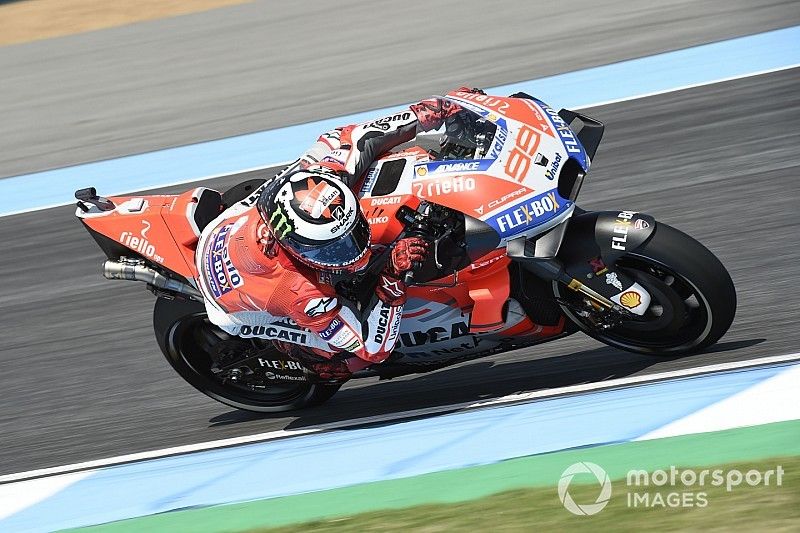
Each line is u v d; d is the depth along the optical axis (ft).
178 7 215.92
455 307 59.36
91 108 156.87
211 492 59.11
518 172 54.85
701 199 85.51
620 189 91.04
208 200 65.05
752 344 61.41
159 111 148.36
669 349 60.54
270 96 144.56
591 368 63.52
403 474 56.34
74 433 69.87
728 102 105.09
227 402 68.44
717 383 57.62
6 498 63.36
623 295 56.39
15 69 189.67
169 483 61.21
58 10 230.89
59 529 58.23
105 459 65.77
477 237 54.49
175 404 71.46
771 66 112.78
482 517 50.03
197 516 56.44
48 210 116.26
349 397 69.21
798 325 62.85
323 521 52.75
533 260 54.44
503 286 57.00
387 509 52.75
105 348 81.30
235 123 135.64
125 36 199.62
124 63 179.32
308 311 55.72
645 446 53.52
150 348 79.87
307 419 66.90
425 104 59.67
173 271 62.90
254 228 57.26
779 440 51.37
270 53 167.12
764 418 53.52
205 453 64.28
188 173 119.75
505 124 56.70
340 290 58.23
